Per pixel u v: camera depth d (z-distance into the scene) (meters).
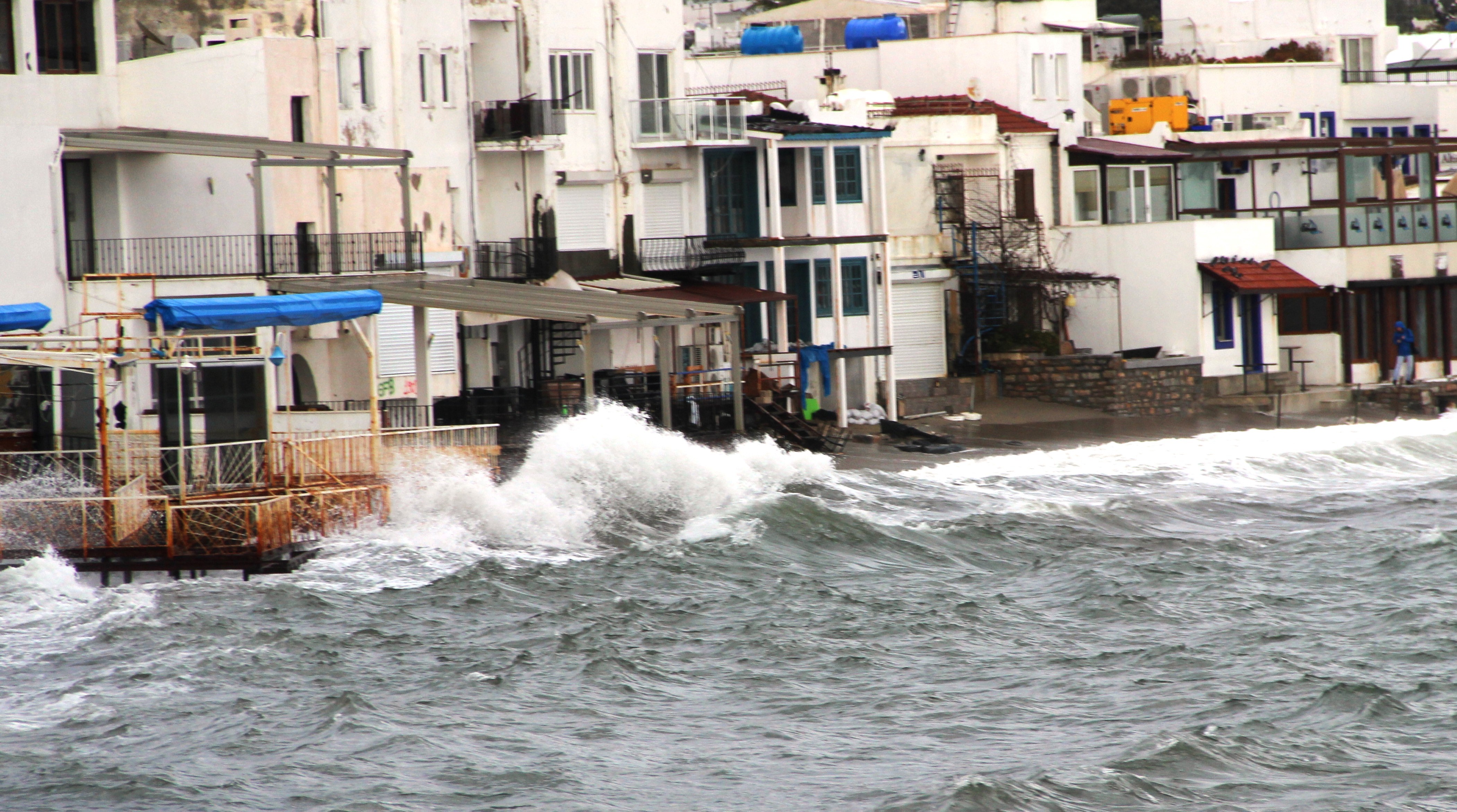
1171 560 147.25
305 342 181.62
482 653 116.06
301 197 182.50
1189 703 106.94
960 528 156.88
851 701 107.81
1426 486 186.50
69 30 174.38
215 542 131.62
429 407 176.75
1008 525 159.75
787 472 177.25
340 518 141.50
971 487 178.88
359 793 91.00
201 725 101.12
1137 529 161.50
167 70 179.75
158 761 95.06
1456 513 170.75
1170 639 122.12
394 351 186.25
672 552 145.25
